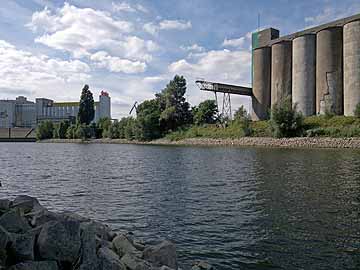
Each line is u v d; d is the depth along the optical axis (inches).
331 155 2182.6
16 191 1088.8
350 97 3410.4
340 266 474.0
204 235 608.7
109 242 415.2
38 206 407.8
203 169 1624.0
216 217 730.2
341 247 542.6
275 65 4229.8
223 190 1055.0
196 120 4815.5
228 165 1779.0
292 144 3115.2
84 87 6697.8
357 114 3105.3
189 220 709.3
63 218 337.1
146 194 1006.4
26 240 298.2
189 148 3462.1
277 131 3289.9
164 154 2691.9
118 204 874.1
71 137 6692.9
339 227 647.1
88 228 344.2
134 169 1684.3
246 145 3508.9
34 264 282.8
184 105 5147.6
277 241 572.7
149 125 5049.2
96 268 309.0
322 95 3683.6
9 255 291.0
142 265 348.8
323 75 3673.7
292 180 1222.9
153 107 5275.6
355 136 2837.1
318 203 850.1
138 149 3526.1
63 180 1326.3
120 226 673.6
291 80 4138.8
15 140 7539.4
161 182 1238.9
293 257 505.4
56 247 297.7
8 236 294.2
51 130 7357.3
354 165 1631.4
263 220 701.9
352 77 3390.7
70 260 301.4
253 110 4559.5
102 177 1402.6
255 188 1080.8
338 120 3213.6
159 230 642.8
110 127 6067.9
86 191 1071.6
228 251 530.6
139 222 701.3
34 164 2027.6
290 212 764.6
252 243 564.7
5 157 2623.0
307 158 2026.3
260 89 4456.2
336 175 1315.2
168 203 876.6
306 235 602.9
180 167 1738.4
